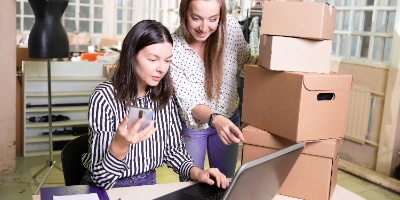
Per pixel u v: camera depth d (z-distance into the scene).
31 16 4.98
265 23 1.39
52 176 3.33
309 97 1.31
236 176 0.96
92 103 1.40
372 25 3.73
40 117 3.73
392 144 3.52
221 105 1.92
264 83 1.43
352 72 3.86
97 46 5.12
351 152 3.92
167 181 3.30
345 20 4.05
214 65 1.79
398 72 3.43
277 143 1.41
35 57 3.08
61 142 3.82
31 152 3.75
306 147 1.37
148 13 5.69
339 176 3.66
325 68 1.41
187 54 1.79
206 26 1.62
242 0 4.70
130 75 1.40
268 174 1.10
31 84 3.68
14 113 3.29
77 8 5.30
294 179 1.41
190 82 1.81
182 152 1.59
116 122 1.43
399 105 3.44
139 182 1.48
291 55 1.38
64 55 3.18
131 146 1.45
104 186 1.33
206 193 1.37
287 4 1.35
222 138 1.57
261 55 1.45
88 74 3.91
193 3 1.60
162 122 1.54
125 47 1.38
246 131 1.46
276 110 1.40
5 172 3.33
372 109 3.70
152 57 1.34
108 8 5.49
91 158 1.38
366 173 3.58
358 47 3.90
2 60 3.17
